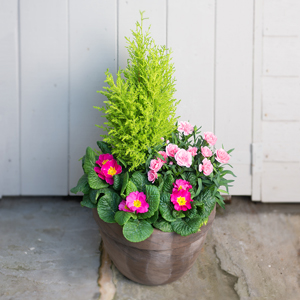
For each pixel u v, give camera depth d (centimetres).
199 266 147
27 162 191
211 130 186
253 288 134
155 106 125
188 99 183
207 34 177
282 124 186
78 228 173
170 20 176
